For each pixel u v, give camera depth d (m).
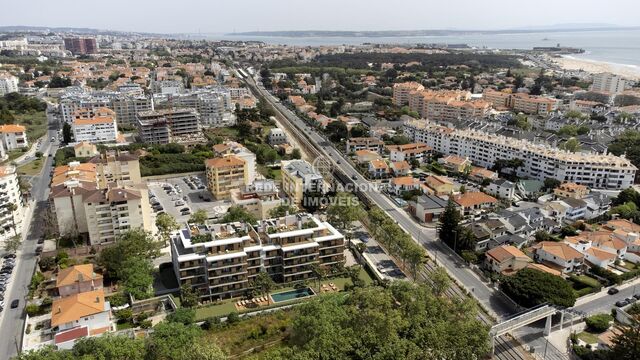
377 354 113.31
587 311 151.62
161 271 174.75
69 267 158.88
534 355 131.50
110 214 191.62
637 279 171.75
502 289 158.50
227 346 131.38
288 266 165.75
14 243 183.12
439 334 119.94
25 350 125.38
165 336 121.19
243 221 192.12
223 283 157.38
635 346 114.94
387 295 133.50
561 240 196.25
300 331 122.56
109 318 139.00
